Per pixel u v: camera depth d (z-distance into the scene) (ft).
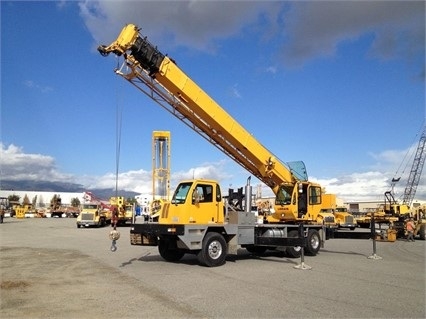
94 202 168.86
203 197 48.65
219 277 38.14
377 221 117.70
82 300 28.22
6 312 24.95
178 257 51.34
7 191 553.23
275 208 63.10
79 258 52.03
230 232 50.03
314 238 59.62
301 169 64.69
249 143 58.54
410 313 25.07
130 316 24.13
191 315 24.40
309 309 25.86
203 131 57.00
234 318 23.77
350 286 33.55
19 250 61.62
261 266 46.47
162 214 49.11
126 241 80.18
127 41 48.26
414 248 73.41
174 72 51.60
